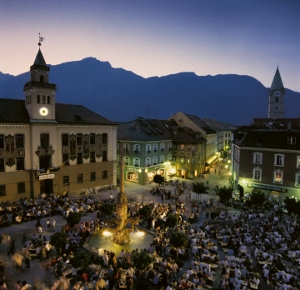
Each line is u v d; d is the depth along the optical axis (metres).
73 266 19.14
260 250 23.59
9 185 37.47
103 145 49.75
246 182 45.22
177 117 75.38
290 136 41.09
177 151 65.62
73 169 44.94
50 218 33.16
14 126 37.44
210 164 77.94
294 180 40.59
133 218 28.05
